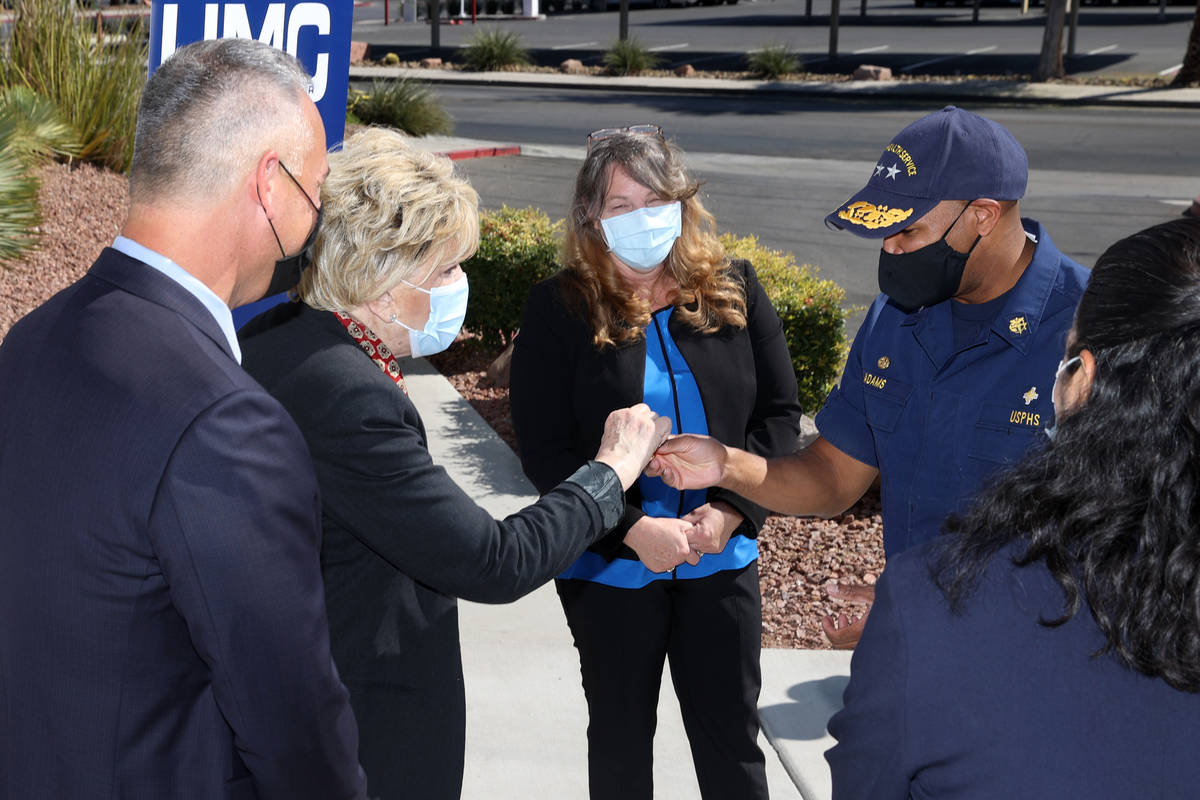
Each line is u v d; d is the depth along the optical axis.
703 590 2.56
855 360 2.32
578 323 2.56
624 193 2.46
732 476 2.36
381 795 1.84
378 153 1.81
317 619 1.43
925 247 2.00
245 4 3.75
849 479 2.40
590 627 2.56
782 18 40.06
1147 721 1.09
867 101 22.72
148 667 1.37
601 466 2.09
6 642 1.42
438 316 1.86
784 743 3.28
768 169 14.90
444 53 31.41
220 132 1.43
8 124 8.05
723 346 2.60
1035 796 1.10
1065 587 1.10
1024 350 2.04
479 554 1.78
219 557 1.33
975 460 2.10
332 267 1.74
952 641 1.15
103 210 9.11
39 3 10.31
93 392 1.36
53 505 1.35
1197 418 1.06
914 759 1.16
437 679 1.90
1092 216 11.80
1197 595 1.03
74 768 1.39
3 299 7.38
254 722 1.39
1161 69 25.31
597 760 2.60
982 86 23.08
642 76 26.00
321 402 1.69
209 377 1.37
